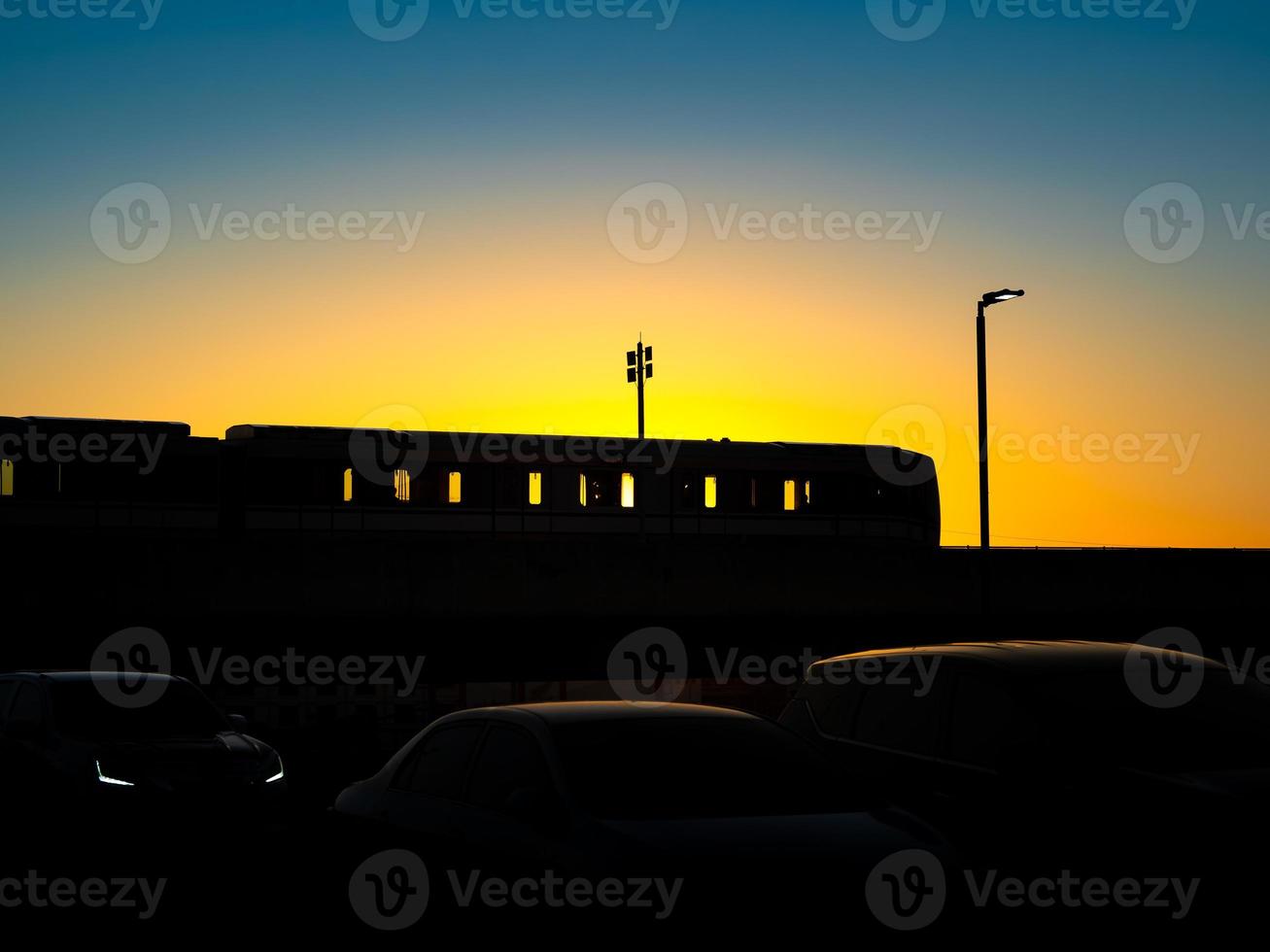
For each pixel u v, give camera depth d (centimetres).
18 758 1364
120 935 916
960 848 812
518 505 4116
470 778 761
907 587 3569
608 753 720
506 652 3300
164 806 1240
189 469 3825
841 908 635
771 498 4362
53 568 3075
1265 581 3753
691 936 611
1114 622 3625
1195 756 775
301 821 1428
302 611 3198
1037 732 803
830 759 779
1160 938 731
